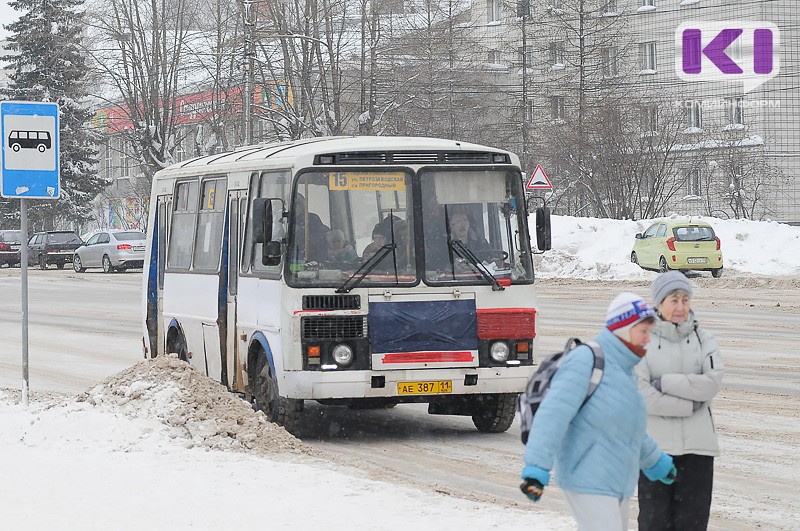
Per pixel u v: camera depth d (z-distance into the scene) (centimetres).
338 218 2231
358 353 2198
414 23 10438
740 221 7362
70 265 11144
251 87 7694
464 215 2280
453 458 2086
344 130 10206
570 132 9850
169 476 1759
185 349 2844
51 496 1617
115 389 2259
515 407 2336
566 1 11956
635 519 1583
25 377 2430
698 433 1198
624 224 7600
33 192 2417
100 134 13612
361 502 1573
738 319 4484
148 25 11062
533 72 12744
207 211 2723
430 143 2319
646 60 12281
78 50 12812
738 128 11081
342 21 9738
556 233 7625
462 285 2247
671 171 10081
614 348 1016
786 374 3058
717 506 1659
